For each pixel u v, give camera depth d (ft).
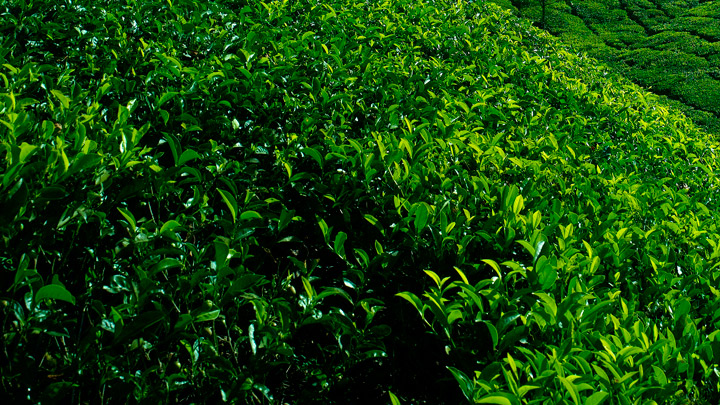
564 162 12.73
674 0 54.39
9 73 9.58
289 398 7.47
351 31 17.37
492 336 6.61
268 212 8.68
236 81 11.42
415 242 8.61
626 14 52.21
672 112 25.03
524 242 7.77
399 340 8.25
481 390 5.75
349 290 9.00
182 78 11.41
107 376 5.81
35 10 13.01
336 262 9.59
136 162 7.61
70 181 7.07
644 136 17.85
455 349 7.16
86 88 11.18
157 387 6.12
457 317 6.93
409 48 17.75
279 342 6.68
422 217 8.36
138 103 10.77
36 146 6.25
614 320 7.27
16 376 5.61
